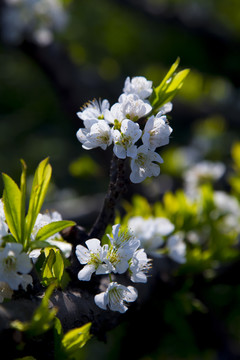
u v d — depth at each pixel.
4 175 0.79
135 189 1.56
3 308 0.79
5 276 0.78
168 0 2.30
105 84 1.97
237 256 0.99
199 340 1.07
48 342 0.80
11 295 0.80
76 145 2.40
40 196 0.80
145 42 2.39
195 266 0.97
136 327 1.04
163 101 0.83
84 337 0.80
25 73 2.39
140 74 2.35
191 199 1.12
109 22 2.35
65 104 1.88
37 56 1.80
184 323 0.99
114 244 0.81
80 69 1.95
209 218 1.01
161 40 2.38
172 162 1.96
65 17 1.69
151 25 2.39
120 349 1.06
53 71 1.83
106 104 0.82
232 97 2.38
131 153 0.79
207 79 2.30
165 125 0.80
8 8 1.64
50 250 0.82
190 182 1.45
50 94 2.33
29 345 0.79
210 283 1.00
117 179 0.82
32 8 1.63
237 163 1.07
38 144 2.32
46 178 0.80
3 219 0.81
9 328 0.78
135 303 0.89
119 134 0.80
